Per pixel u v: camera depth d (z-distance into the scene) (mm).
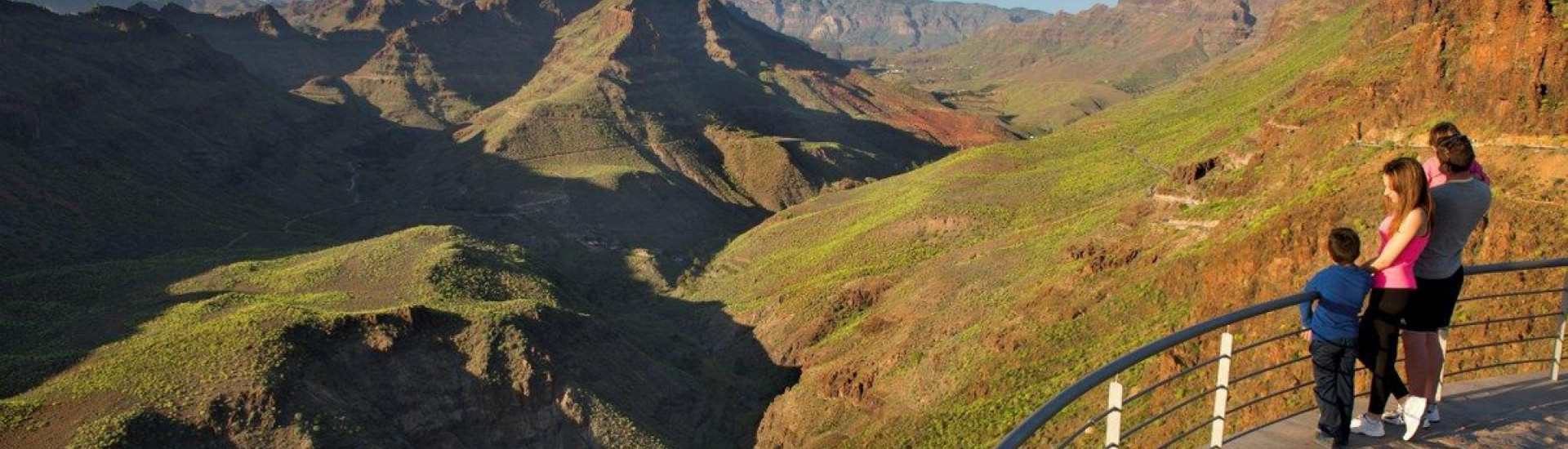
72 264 120812
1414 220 9391
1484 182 9852
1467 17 53969
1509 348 29109
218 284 92688
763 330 105000
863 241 124188
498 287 96625
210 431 57312
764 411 87562
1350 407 9742
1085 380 7469
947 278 90062
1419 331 10008
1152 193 86438
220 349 62938
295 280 92500
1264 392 35688
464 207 192000
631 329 112562
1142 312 56562
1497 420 10641
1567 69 41969
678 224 189500
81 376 61156
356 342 68562
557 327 80125
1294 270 44500
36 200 130375
